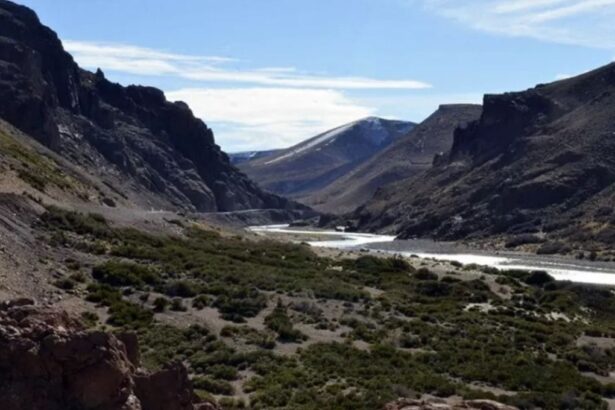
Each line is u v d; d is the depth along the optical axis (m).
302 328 39.31
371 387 28.50
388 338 39.38
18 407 13.52
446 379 31.70
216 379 28.66
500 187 157.50
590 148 154.88
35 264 39.66
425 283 59.81
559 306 58.12
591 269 95.81
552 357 39.78
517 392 31.00
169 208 137.88
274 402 25.64
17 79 118.50
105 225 58.12
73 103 148.00
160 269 47.84
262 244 76.50
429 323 45.22
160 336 33.44
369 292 53.19
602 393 32.91
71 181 78.81
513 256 113.00
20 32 140.00
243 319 39.22
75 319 16.30
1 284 33.03
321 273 59.91
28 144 92.94
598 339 47.16
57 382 14.08
